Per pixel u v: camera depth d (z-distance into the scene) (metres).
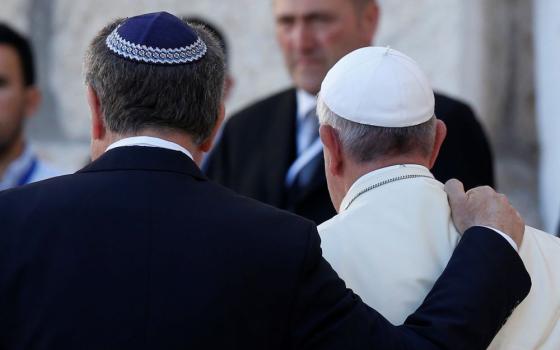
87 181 5.59
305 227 5.68
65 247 5.40
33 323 5.32
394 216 6.25
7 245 5.44
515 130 12.63
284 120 10.46
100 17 14.20
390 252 6.17
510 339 6.19
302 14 10.31
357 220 6.28
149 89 5.66
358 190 6.38
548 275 6.34
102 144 5.91
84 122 14.38
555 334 6.25
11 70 10.95
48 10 14.39
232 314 5.37
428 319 5.81
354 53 6.54
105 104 5.74
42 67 14.41
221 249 5.45
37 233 5.45
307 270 5.57
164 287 5.34
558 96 11.96
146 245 5.41
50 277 5.36
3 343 5.36
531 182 12.59
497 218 6.26
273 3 10.81
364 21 10.54
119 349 5.24
